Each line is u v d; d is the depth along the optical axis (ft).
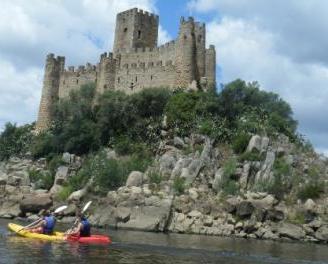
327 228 201.16
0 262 100.53
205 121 275.18
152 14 369.09
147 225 199.00
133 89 328.70
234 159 243.40
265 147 245.86
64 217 219.00
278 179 226.99
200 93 293.23
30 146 335.47
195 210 207.82
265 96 306.14
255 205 204.85
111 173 240.53
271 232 198.29
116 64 341.00
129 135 287.89
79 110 316.81
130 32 358.23
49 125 355.36
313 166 244.22
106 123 298.56
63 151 308.40
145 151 272.92
